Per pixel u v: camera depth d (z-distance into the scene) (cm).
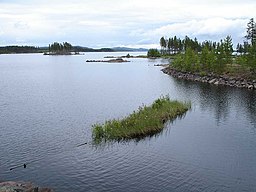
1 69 15662
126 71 14125
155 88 8544
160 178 2797
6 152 3462
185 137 3938
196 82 9844
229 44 9938
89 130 4288
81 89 8388
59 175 2861
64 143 3747
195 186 2647
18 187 2445
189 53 12144
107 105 6094
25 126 4538
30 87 8819
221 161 3183
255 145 3659
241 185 2669
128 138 3853
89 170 2969
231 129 4309
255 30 12825
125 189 2598
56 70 14850
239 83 8738
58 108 5806
